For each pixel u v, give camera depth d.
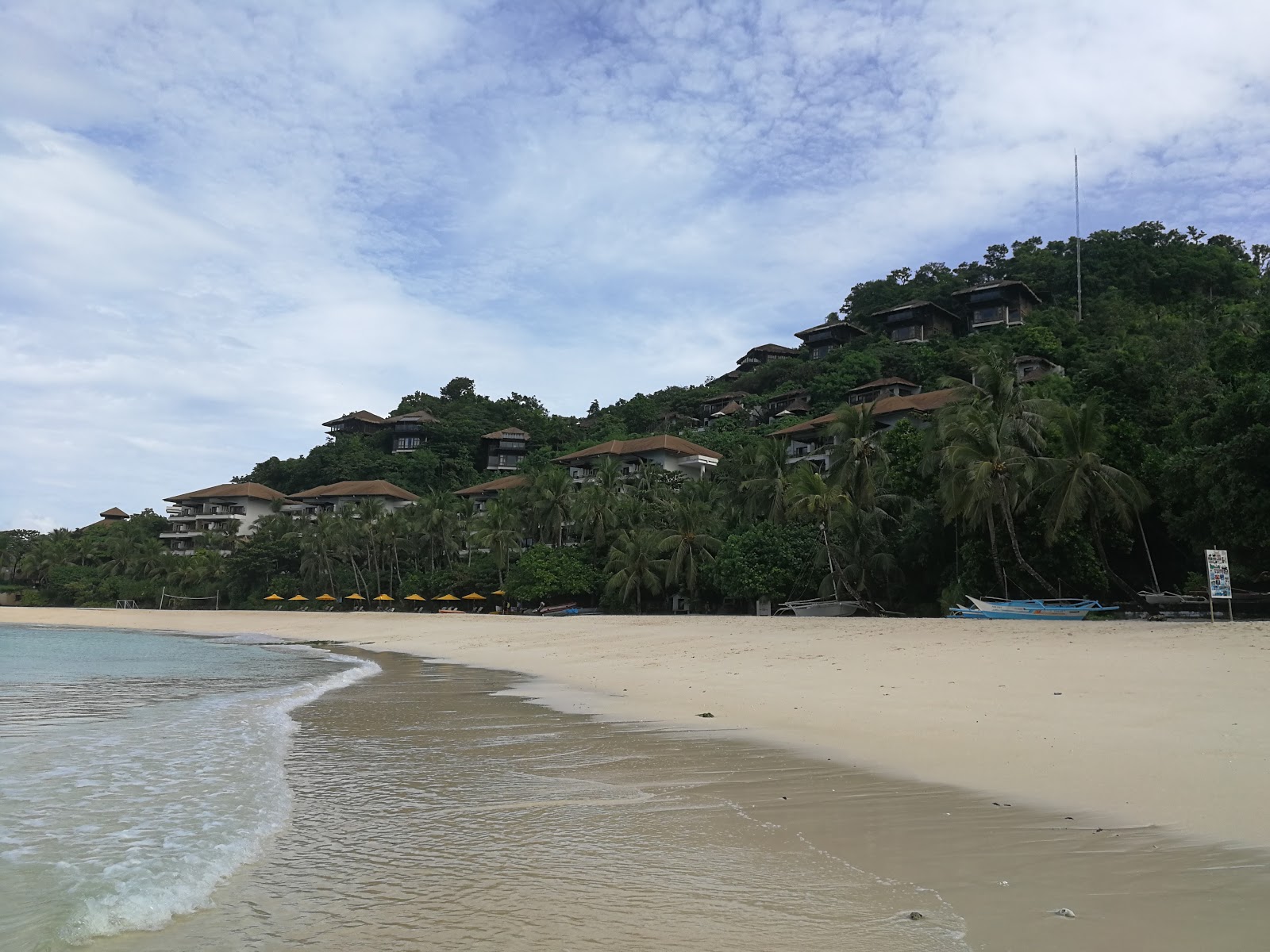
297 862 6.99
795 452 94.00
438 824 8.11
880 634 29.84
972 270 126.12
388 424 143.75
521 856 7.00
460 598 83.25
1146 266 103.38
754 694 16.83
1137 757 9.22
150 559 116.88
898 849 6.75
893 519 51.47
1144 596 39.97
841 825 7.54
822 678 18.33
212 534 121.00
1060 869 6.02
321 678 25.88
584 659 28.52
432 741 13.02
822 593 52.84
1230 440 32.59
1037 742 10.41
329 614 83.94
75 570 121.50
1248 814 7.06
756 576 54.53
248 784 10.09
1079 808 7.68
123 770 10.96
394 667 29.91
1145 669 15.62
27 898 6.23
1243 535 32.00
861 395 97.38
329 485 129.12
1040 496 41.50
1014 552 41.34
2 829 8.20
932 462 46.34
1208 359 48.69
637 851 7.02
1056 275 111.31
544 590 72.62
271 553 103.00
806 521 56.53
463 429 138.88
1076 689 13.99
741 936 5.08
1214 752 9.12
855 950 4.77
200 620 84.94
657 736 12.84
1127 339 81.69
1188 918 5.00
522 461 127.75
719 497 72.06
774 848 6.95
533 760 11.30
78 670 29.95
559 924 5.41
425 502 93.88
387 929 5.43
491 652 35.50
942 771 9.51
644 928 5.29
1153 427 45.34
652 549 66.38
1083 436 38.88
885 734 11.84
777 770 10.04
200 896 6.20
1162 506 41.16
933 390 94.00
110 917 5.76
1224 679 13.78
